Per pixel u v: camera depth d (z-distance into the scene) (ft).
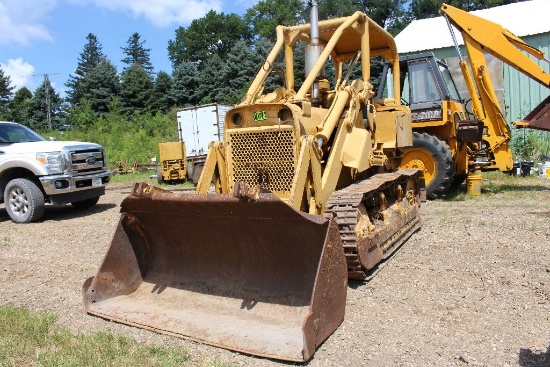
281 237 15.14
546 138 54.44
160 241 17.70
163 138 114.73
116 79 170.09
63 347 13.44
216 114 62.03
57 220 35.45
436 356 12.44
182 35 229.66
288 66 22.49
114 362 12.51
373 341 13.37
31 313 16.25
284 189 17.60
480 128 33.04
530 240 22.15
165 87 164.66
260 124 18.10
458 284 17.37
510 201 32.27
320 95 21.06
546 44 54.19
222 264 16.65
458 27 36.86
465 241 22.59
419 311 15.28
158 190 16.34
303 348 12.25
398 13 164.86
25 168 35.04
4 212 40.50
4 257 24.71
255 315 14.84
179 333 14.20
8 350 13.28
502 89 56.13
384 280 18.08
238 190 13.94
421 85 35.14
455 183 39.17
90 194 37.50
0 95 223.30
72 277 20.75
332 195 18.24
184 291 16.71
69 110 167.02
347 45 24.95
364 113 22.25
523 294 16.22
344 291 14.39
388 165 24.81
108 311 15.93
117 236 17.12
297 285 15.17
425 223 26.66
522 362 11.97
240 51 149.18
